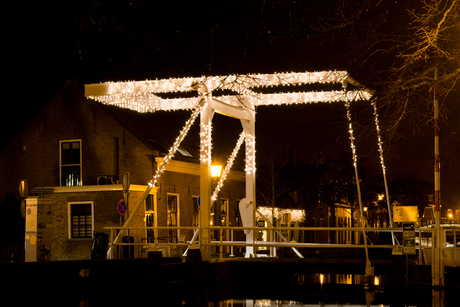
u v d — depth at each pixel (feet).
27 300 32.40
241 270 42.78
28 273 35.94
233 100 45.73
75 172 69.36
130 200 64.54
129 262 37.91
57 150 70.18
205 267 39.22
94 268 37.14
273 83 35.70
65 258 65.36
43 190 66.44
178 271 37.32
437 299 31.30
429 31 24.02
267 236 92.32
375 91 26.40
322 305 29.55
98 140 69.05
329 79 28.09
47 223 49.57
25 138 71.41
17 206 67.92
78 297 33.35
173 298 32.53
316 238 129.39
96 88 39.83
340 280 47.11
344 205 141.90
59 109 70.69
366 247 35.32
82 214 65.92
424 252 38.37
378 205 164.45
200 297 32.99
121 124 68.39
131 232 63.82
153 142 70.85
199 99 40.55
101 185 64.85
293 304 30.01
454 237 37.47
